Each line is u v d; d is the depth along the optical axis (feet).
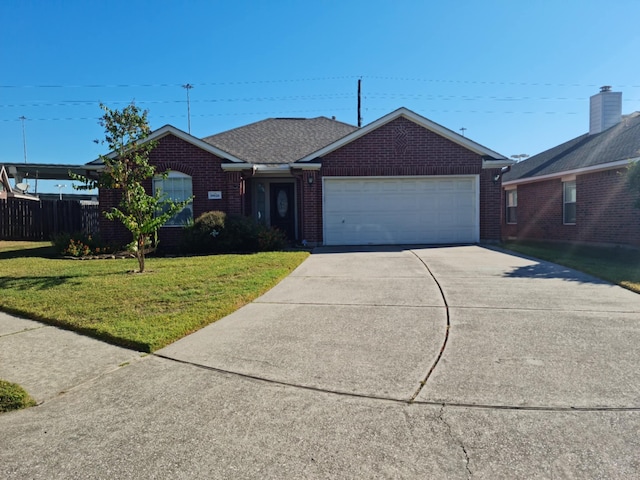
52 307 18.47
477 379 11.03
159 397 10.49
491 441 8.34
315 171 42.83
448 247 39.91
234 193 42.47
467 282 22.85
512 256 33.19
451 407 9.67
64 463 7.96
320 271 27.07
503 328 15.01
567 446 8.13
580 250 38.58
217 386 11.02
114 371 12.10
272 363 12.37
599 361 12.03
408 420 9.18
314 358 12.67
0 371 12.25
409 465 7.68
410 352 12.96
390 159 42.78
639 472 7.34
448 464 7.68
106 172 27.91
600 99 54.90
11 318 17.70
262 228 40.37
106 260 34.06
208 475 7.55
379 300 19.29
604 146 46.01
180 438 8.70
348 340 14.12
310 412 9.61
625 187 37.81
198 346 13.88
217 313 17.07
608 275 23.90
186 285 22.07
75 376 11.83
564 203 48.96
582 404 9.68
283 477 7.45
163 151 42.22
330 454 8.07
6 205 55.98
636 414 9.23
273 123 58.85
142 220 27.40
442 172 42.80
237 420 9.34
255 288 21.22
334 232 43.39
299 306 18.51
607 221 41.83
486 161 42.68
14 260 34.30
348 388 10.73
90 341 14.61
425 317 16.51
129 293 20.52
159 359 12.91
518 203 58.70
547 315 16.53
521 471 7.44
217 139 52.95
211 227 38.09
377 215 43.50
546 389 10.42
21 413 9.88
